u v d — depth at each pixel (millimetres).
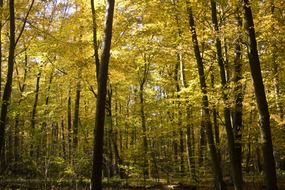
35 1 20516
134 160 19000
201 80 13961
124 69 20516
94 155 10078
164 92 29141
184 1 13391
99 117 10250
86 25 18469
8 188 16156
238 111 13859
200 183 18500
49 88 24016
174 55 18172
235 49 13812
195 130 29000
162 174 21000
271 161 10297
